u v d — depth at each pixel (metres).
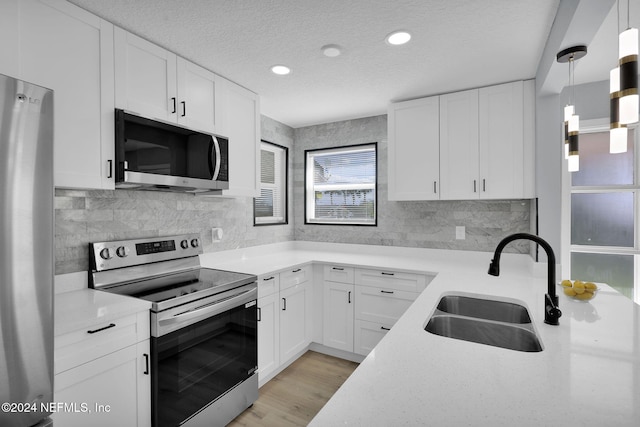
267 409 2.17
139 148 1.78
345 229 3.53
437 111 2.75
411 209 3.19
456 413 0.72
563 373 0.90
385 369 0.92
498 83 2.53
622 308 1.53
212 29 1.80
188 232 2.51
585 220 2.67
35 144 1.08
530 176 2.42
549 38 1.84
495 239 2.84
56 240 1.75
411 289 2.56
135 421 1.51
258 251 3.22
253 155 2.68
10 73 1.35
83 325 1.31
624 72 1.00
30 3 1.40
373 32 1.82
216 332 1.92
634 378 0.87
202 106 2.24
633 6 1.58
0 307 1.00
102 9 1.61
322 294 2.93
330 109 3.18
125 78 1.78
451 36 1.86
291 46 1.99
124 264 1.99
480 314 1.80
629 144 2.58
